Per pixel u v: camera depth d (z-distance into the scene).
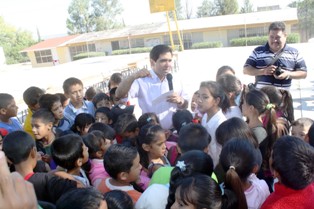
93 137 2.54
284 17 29.83
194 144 2.26
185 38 34.78
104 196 1.70
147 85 3.32
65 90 3.92
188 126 2.39
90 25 60.44
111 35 38.22
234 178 1.63
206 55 19.73
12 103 3.52
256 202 1.82
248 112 2.56
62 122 3.62
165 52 3.17
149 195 1.81
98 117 3.58
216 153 2.66
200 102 2.72
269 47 3.83
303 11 31.03
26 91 3.72
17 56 54.03
